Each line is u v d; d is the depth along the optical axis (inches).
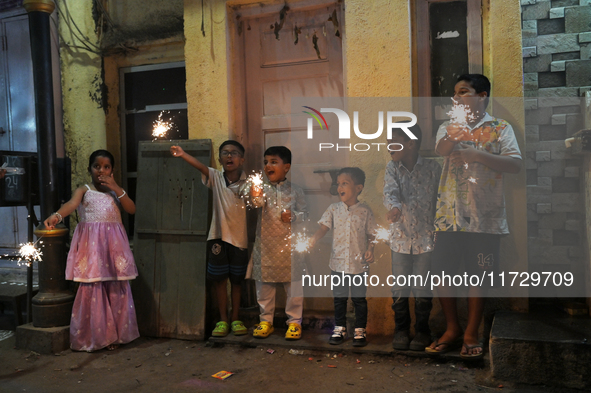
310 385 104.8
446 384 103.0
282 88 148.7
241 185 135.5
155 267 144.1
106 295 132.6
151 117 164.4
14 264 177.2
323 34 143.9
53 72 164.6
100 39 163.2
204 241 140.5
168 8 156.3
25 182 141.0
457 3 130.0
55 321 133.0
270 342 128.0
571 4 127.6
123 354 127.9
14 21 171.9
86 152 163.8
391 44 128.5
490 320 125.1
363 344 121.4
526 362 100.7
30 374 115.0
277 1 142.5
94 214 132.4
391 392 100.1
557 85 129.2
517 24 120.3
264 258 130.4
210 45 144.8
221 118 144.6
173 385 107.0
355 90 131.6
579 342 97.6
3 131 175.6
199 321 137.8
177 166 145.2
